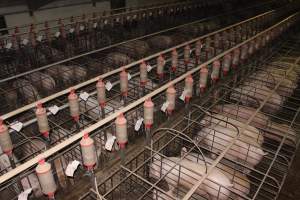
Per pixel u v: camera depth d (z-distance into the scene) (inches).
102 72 351.3
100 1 601.3
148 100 191.9
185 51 315.9
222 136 216.5
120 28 474.9
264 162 219.5
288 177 236.4
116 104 263.4
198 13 642.2
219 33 388.5
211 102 272.8
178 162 176.9
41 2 487.2
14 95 288.4
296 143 224.7
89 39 433.4
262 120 241.1
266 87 291.3
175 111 273.3
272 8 690.2
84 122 246.8
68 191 195.5
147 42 445.4
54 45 414.0
